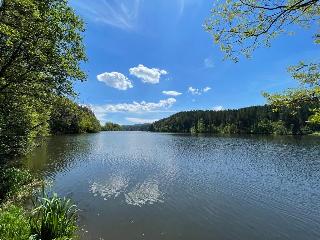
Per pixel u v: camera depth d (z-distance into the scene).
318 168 37.53
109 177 29.62
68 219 14.10
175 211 19.52
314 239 15.60
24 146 26.44
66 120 106.00
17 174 22.44
